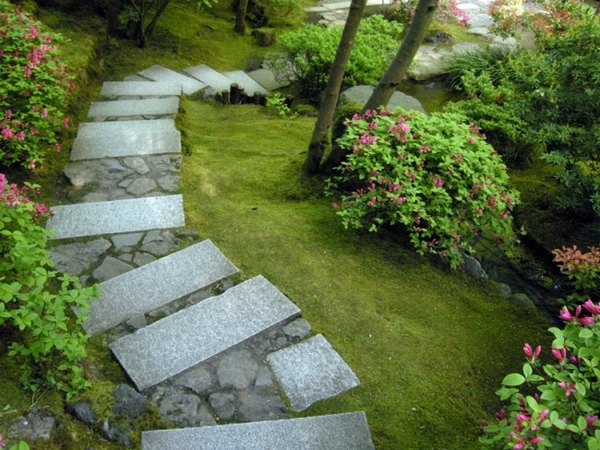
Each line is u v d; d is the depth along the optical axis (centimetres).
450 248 371
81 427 236
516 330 345
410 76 762
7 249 266
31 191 399
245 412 261
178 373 274
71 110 514
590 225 451
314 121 621
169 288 327
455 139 395
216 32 829
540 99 443
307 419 258
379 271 365
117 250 354
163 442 241
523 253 444
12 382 244
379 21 773
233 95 660
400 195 372
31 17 573
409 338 317
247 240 375
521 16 777
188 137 520
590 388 196
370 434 257
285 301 321
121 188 417
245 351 291
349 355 298
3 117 380
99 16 693
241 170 466
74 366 252
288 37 700
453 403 283
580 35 443
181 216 388
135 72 666
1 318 234
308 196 436
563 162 407
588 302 203
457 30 920
